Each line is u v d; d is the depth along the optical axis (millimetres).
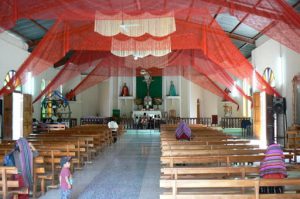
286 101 15852
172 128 18250
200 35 14820
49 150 8297
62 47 14102
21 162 6637
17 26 16734
